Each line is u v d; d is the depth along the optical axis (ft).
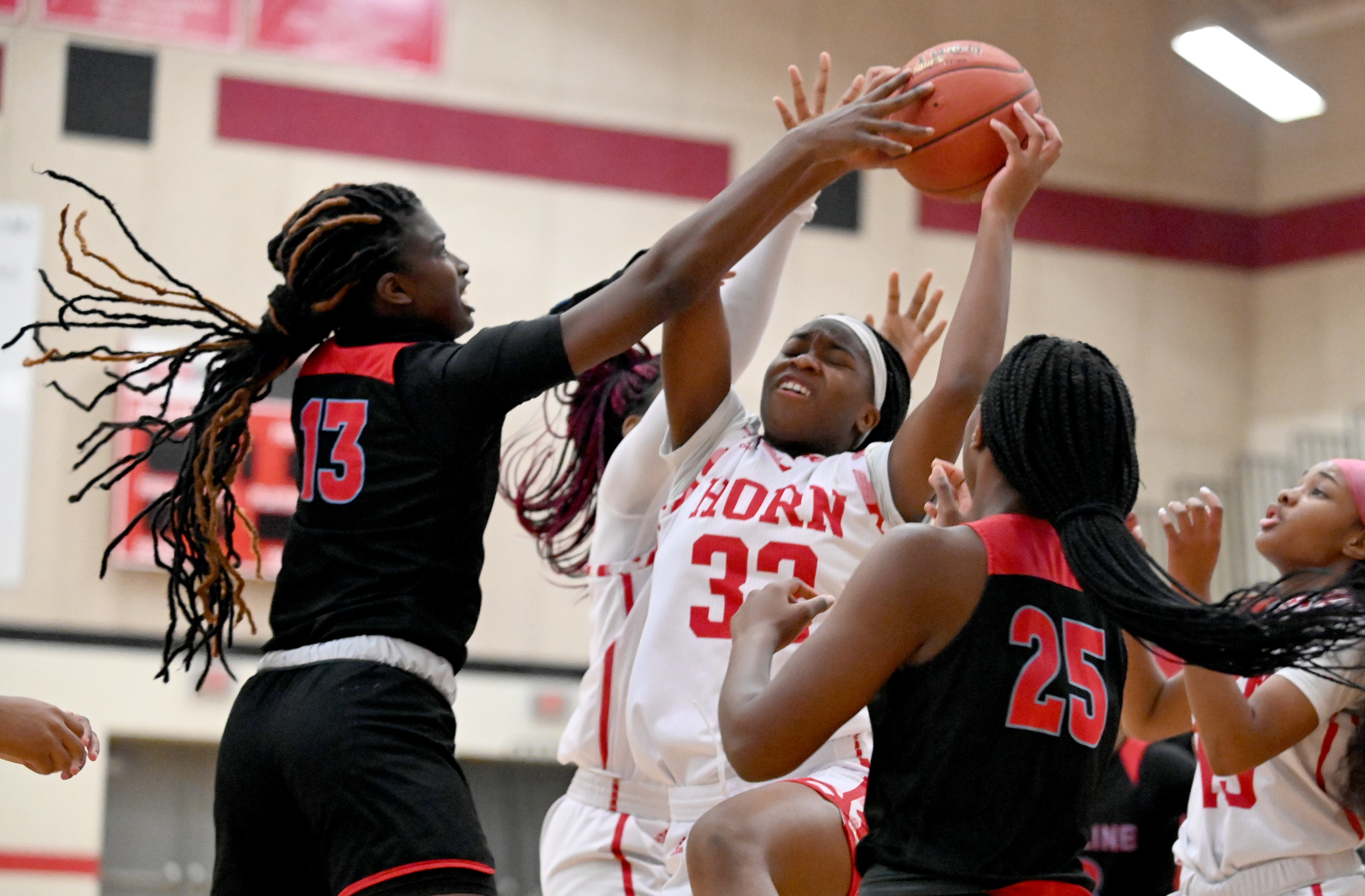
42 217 45.62
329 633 12.37
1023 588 10.47
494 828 45.19
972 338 13.83
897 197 52.65
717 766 14.30
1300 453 54.29
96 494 44.29
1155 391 55.83
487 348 12.42
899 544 10.43
